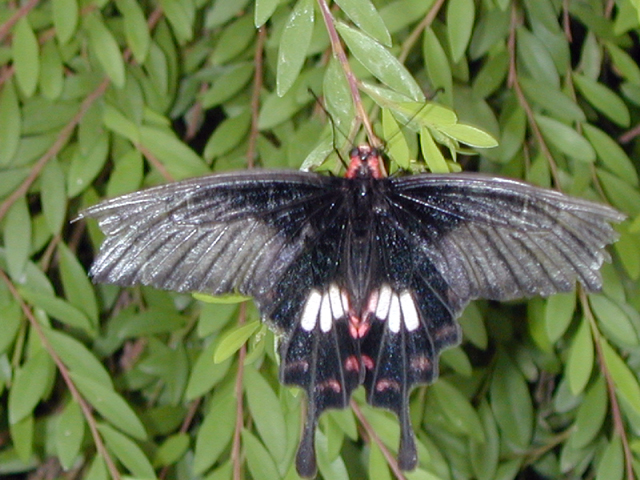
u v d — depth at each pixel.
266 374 0.44
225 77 0.46
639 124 0.51
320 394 0.38
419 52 0.47
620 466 0.42
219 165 0.45
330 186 0.38
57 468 0.49
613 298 0.43
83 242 0.51
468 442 0.47
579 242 0.36
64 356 0.42
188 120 0.50
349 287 0.38
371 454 0.41
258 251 0.37
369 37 0.37
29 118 0.44
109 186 0.42
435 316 0.38
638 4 0.37
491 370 0.48
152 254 0.36
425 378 0.38
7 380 0.42
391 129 0.37
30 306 0.43
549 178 0.44
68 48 0.44
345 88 0.38
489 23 0.45
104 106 0.44
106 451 0.41
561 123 0.44
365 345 0.38
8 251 0.42
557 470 0.49
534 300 0.46
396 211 0.38
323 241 0.38
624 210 0.44
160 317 0.46
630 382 0.42
